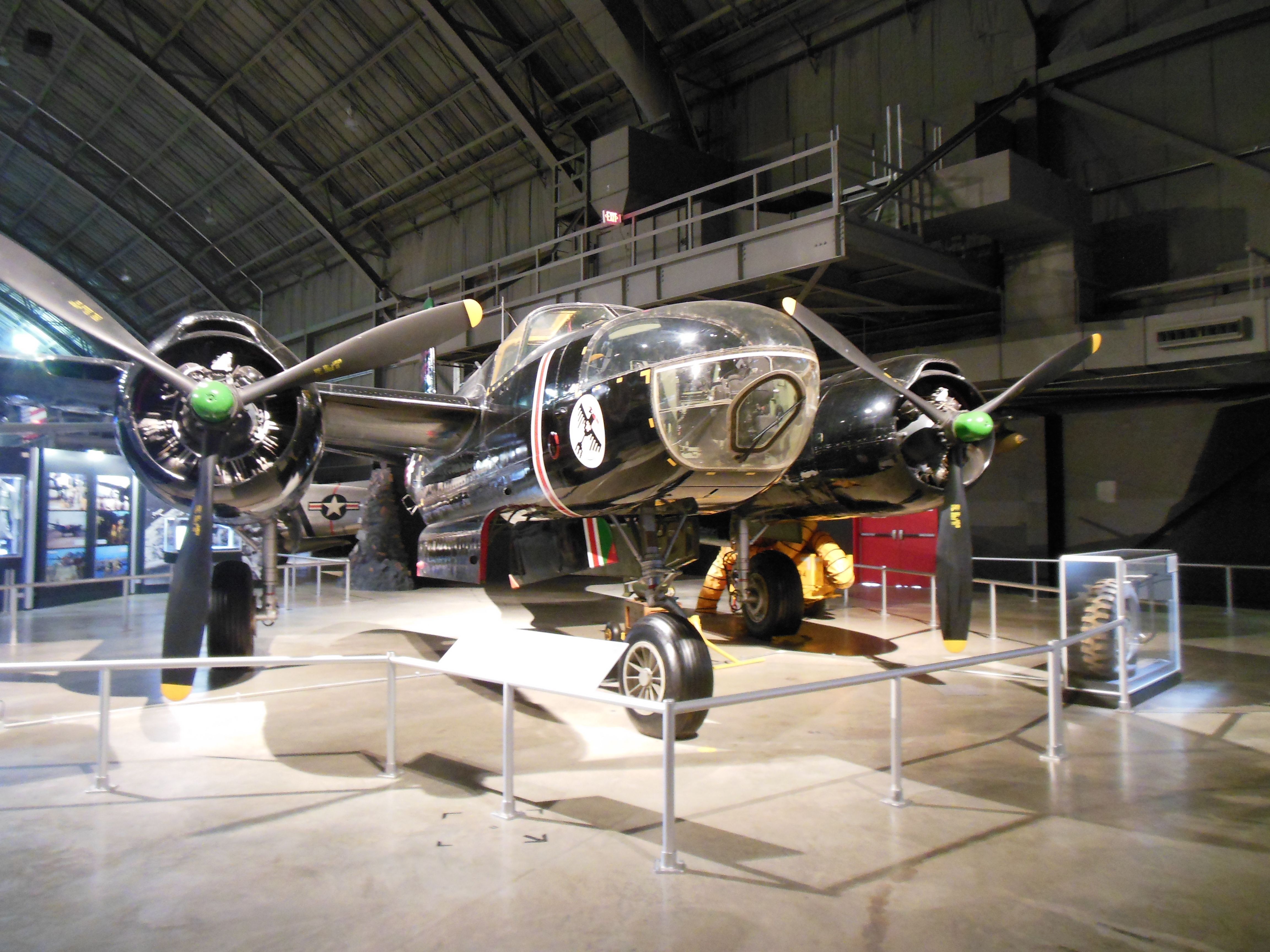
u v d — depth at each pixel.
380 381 23.69
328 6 17.86
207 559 4.38
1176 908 2.69
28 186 28.16
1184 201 10.68
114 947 2.48
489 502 6.24
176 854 3.16
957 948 2.45
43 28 20.95
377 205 23.11
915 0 13.09
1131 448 11.59
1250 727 4.88
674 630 4.67
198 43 20.17
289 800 3.75
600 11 14.05
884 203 10.80
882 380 5.65
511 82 17.89
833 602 10.98
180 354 4.88
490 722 5.14
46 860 3.11
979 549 13.03
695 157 13.91
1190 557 10.99
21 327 30.16
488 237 20.77
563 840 3.27
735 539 7.50
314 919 2.64
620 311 6.03
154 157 24.67
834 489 6.27
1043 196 9.98
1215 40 10.41
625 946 2.47
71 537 12.84
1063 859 3.06
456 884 2.88
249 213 25.55
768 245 9.62
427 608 11.26
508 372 6.02
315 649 7.95
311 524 15.55
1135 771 4.07
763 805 3.64
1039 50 11.92
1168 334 9.09
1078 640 4.54
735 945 2.47
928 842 3.22
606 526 5.60
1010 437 6.80
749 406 4.59
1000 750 4.45
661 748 4.54
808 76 14.71
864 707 5.41
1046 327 10.67
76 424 10.03
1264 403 10.38
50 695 6.11
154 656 7.83
